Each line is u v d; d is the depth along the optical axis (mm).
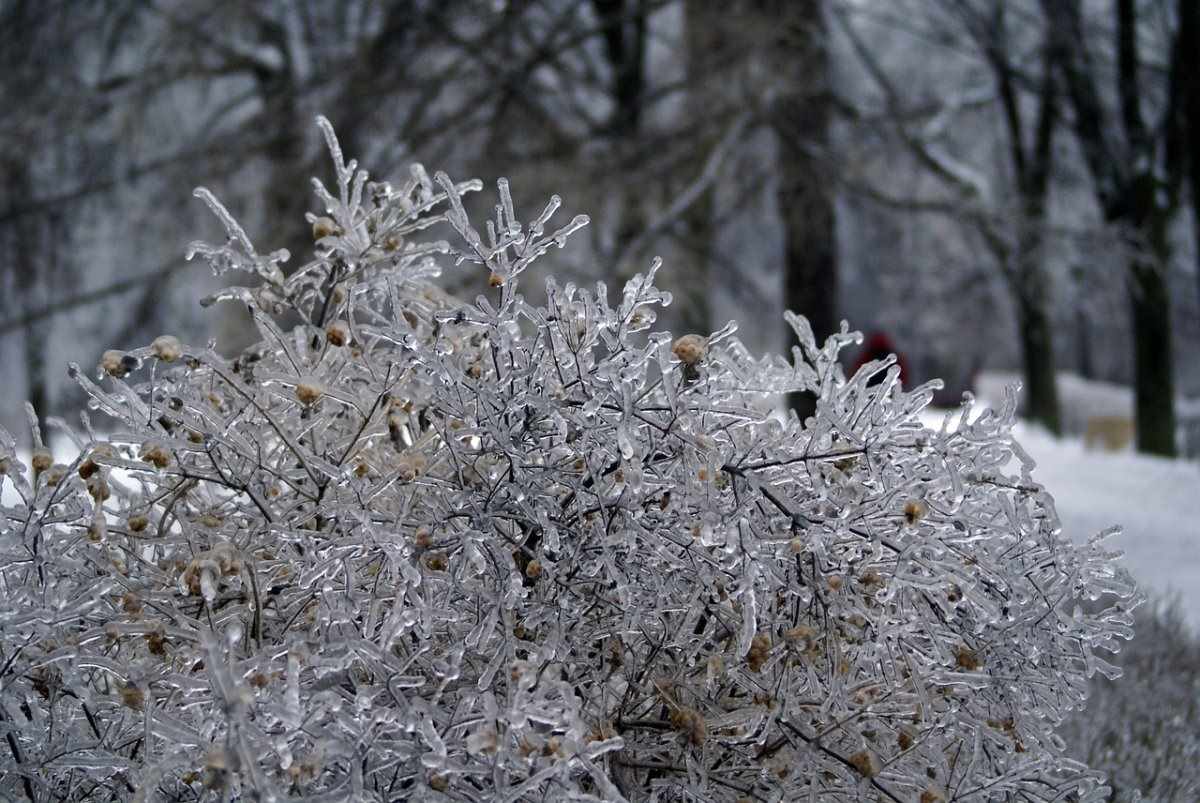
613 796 933
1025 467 1036
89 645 1032
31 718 980
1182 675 1735
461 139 5219
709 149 5168
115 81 5832
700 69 5141
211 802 959
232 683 919
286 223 4859
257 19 5676
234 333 4652
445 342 1014
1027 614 1033
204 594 955
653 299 1012
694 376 1038
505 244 1020
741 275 6188
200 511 1081
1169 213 7023
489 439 1022
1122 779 1284
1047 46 6625
